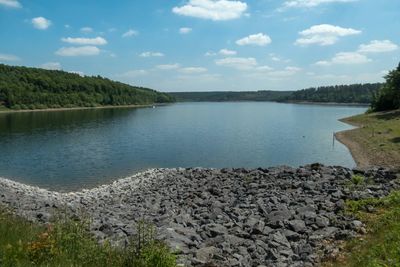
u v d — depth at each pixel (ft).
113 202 76.13
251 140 204.23
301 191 67.41
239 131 255.29
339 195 59.31
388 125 215.31
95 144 187.52
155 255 28.81
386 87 353.31
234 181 87.15
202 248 37.96
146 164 137.08
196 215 55.62
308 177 80.33
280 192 67.51
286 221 47.42
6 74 615.16
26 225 34.78
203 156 153.79
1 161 141.18
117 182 105.09
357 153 150.61
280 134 232.53
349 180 71.87
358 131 213.46
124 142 195.72
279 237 42.04
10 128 267.39
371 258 31.17
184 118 402.11
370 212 48.98
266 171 94.32
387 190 61.93
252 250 38.75
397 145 148.56
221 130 263.08
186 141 200.85
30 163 138.00
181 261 34.24
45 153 159.02
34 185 105.60
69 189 101.35
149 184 97.71
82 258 26.71
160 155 156.15
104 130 258.78
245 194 70.28
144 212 61.00
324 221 46.32
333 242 39.42
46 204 67.92
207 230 45.91
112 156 153.48
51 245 25.71
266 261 35.40
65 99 604.90
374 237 37.73
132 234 42.14
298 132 242.58
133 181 104.06
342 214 48.93
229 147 177.88
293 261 35.47
